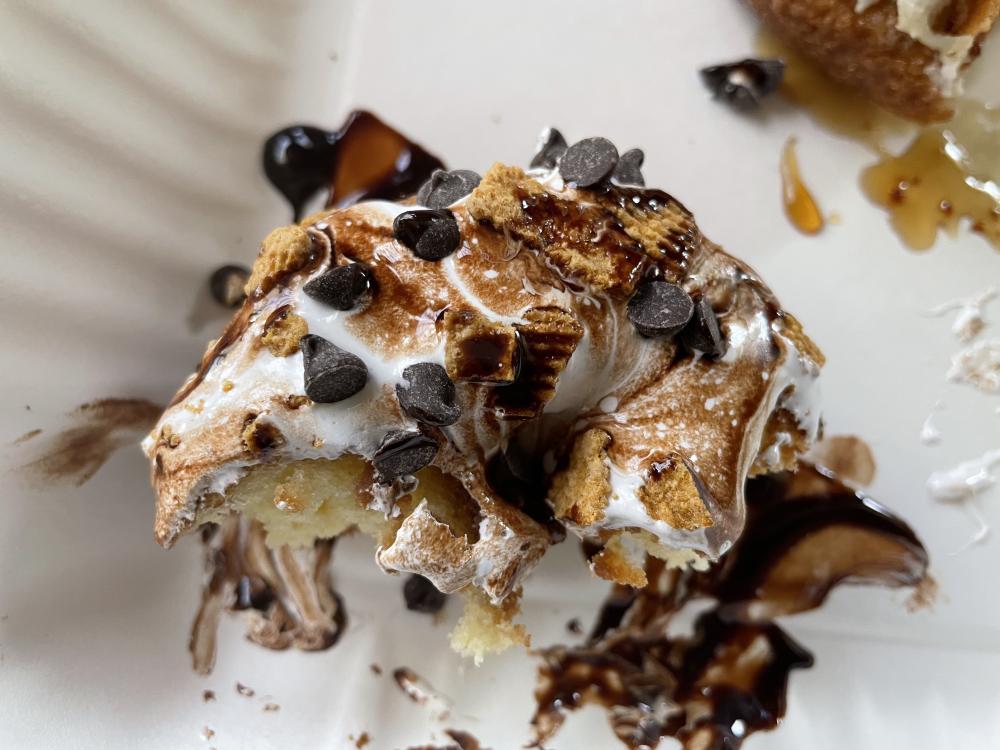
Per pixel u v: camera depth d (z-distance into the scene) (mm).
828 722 133
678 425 114
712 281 118
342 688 139
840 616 140
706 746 134
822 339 150
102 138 133
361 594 147
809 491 146
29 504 128
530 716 138
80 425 134
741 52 159
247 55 155
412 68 163
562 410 121
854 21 143
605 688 140
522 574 122
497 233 112
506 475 124
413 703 138
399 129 162
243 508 124
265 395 109
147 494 142
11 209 124
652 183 157
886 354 148
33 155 125
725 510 113
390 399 108
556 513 121
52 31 127
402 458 108
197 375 118
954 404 145
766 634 141
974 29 140
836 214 154
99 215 134
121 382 138
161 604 140
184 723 132
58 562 130
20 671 122
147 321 141
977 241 150
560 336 108
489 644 128
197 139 149
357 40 163
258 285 114
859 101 157
